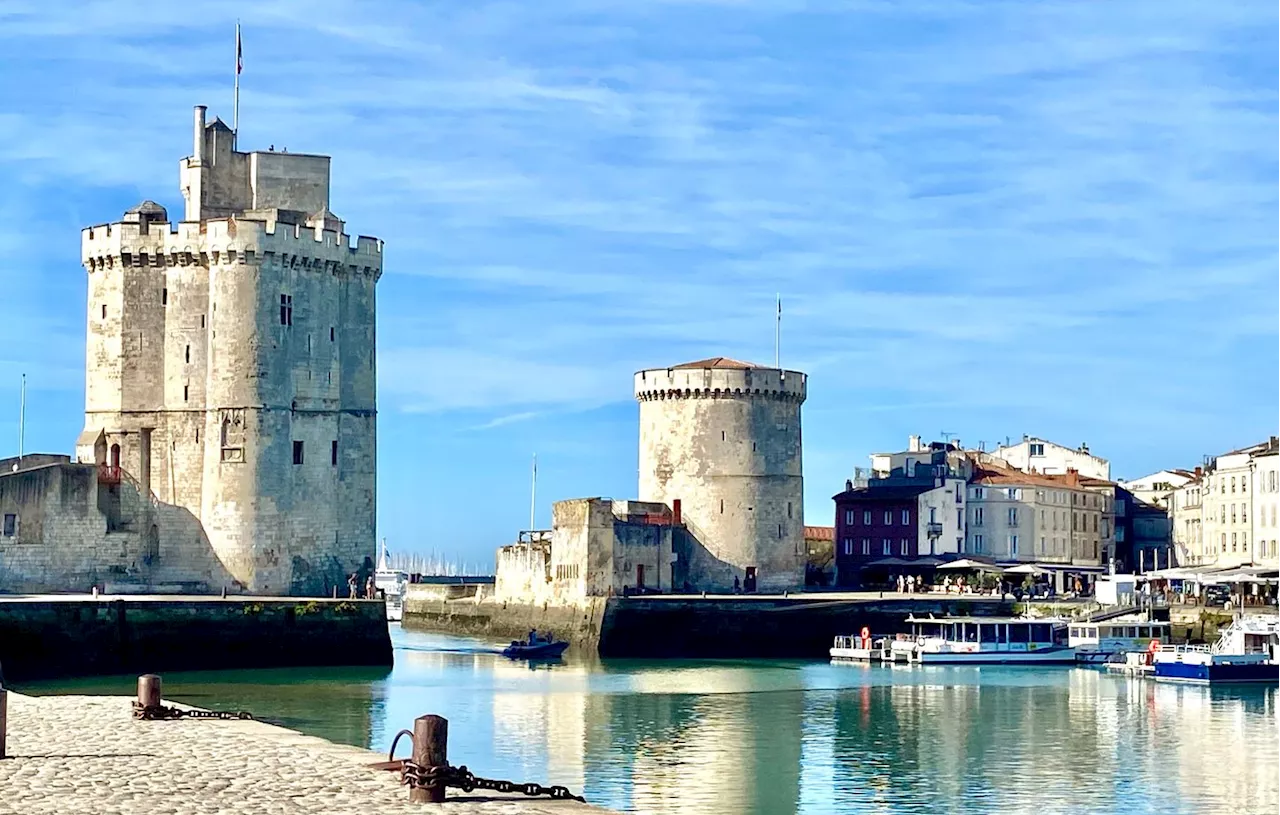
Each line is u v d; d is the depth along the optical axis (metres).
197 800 40.59
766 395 151.25
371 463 122.31
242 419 115.50
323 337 119.25
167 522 117.00
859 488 180.25
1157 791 66.69
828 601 132.50
